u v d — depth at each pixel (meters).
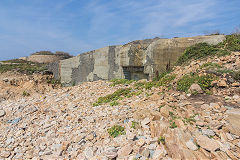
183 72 7.94
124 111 6.26
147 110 5.69
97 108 7.36
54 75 15.59
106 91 9.90
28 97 11.44
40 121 7.30
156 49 10.11
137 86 9.27
